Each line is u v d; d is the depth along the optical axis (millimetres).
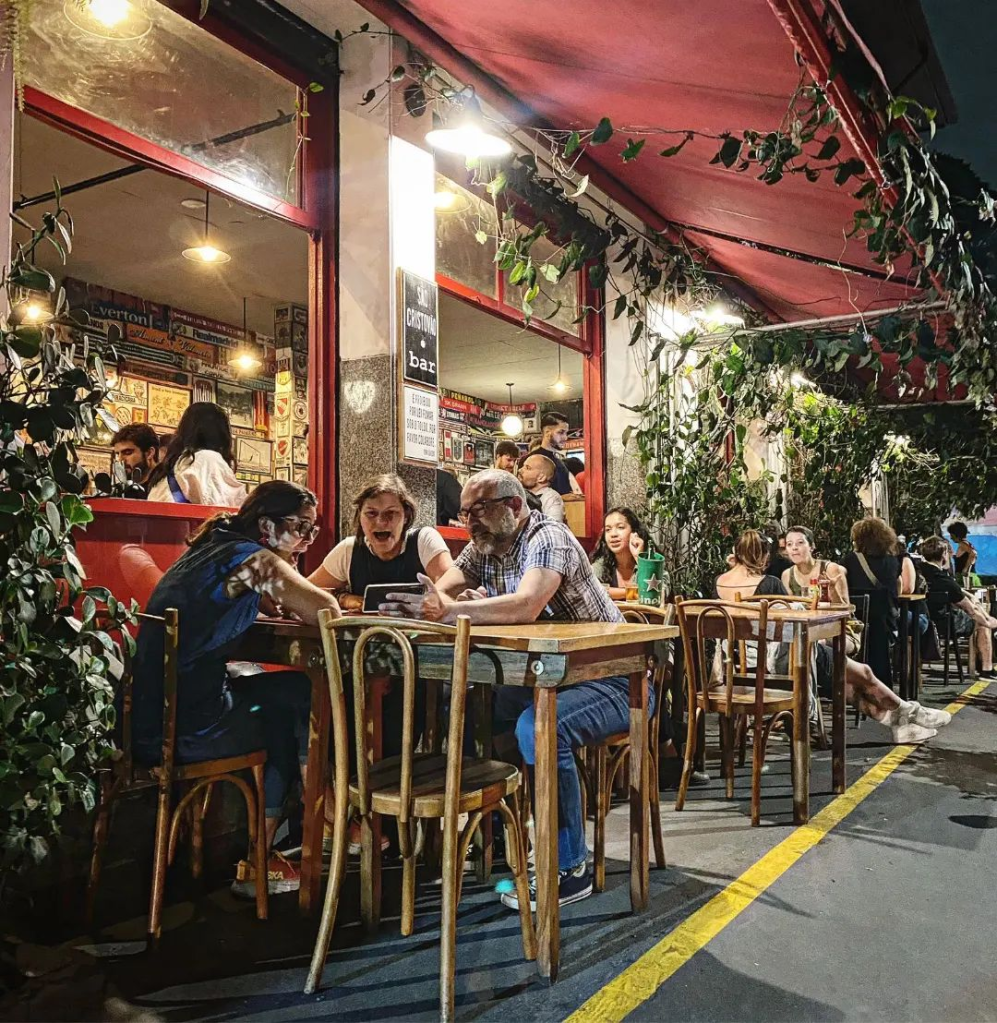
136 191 6770
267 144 4875
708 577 7965
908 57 3783
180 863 3467
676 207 6707
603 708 3166
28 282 2611
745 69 4008
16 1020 2318
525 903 2686
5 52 3100
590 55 4387
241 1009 2393
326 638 2586
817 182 5094
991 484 13289
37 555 2479
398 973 2605
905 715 5746
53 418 2516
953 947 2768
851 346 6336
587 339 7484
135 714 2896
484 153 5070
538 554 3273
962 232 5297
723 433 8078
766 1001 2428
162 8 4188
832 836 3865
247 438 10258
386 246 4789
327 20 4820
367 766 2582
